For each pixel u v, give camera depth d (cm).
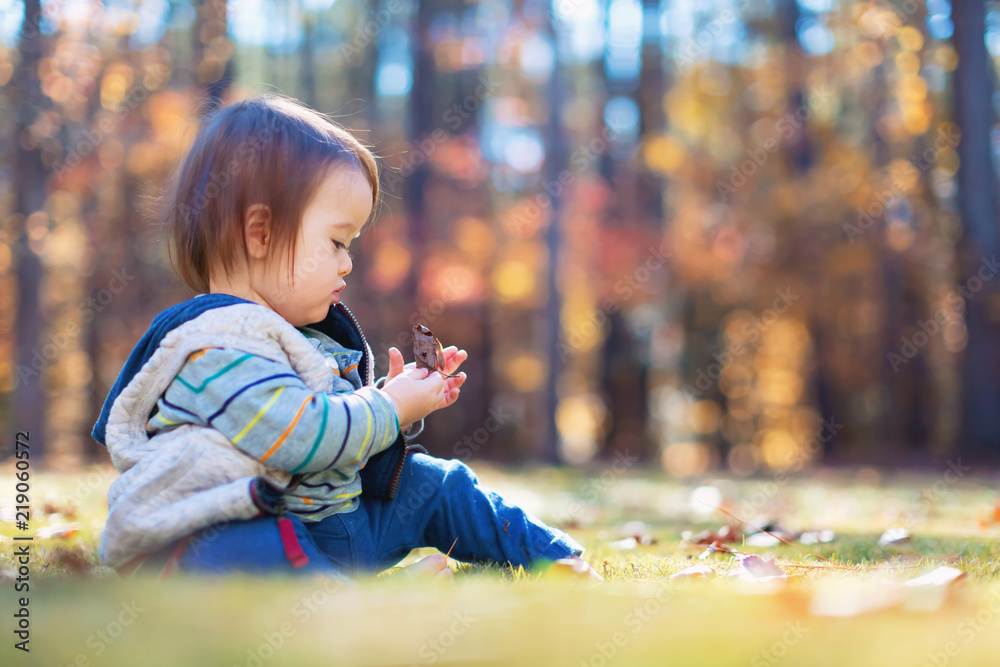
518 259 1827
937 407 1877
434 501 231
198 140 227
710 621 119
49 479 727
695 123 1884
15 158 1292
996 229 1350
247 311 202
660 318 2139
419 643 111
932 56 1452
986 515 487
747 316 1886
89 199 1468
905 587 138
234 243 215
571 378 2248
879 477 1093
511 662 107
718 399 2034
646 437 2016
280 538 181
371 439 202
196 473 188
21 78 1260
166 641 110
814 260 1708
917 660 107
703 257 1773
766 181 1741
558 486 949
